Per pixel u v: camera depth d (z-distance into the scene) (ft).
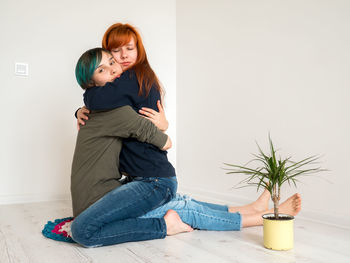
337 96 7.08
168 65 12.31
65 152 10.55
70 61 10.63
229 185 9.80
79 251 5.41
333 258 5.04
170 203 6.31
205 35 10.90
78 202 5.82
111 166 5.84
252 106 9.10
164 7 12.29
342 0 6.98
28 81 10.11
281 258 5.04
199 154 11.09
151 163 5.86
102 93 5.67
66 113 10.57
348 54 6.89
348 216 6.85
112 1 11.32
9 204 9.71
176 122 12.34
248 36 9.24
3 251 5.46
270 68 8.58
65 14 10.58
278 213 5.86
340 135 7.01
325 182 7.28
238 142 9.53
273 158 5.65
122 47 6.26
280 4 8.32
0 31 9.79
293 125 7.98
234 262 4.87
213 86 10.53
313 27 7.56
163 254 5.22
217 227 6.41
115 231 5.52
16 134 9.98
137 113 5.87
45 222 7.42
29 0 10.12
